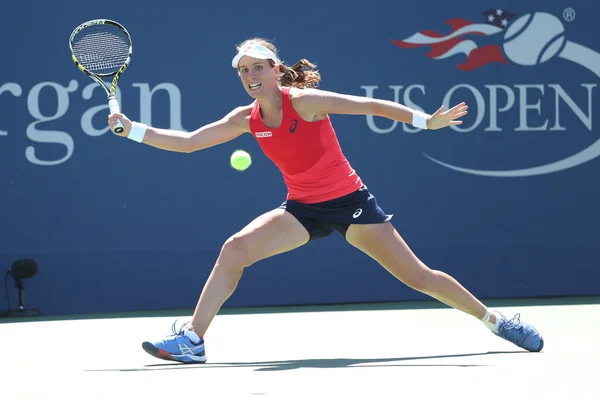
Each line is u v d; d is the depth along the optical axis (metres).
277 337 22.73
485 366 16.95
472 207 32.69
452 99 32.62
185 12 31.50
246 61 17.52
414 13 32.38
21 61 30.89
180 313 30.14
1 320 28.86
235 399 13.68
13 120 30.89
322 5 31.95
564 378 15.45
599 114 33.28
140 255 31.42
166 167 31.50
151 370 17.05
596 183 33.28
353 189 18.39
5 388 15.18
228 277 18.19
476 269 32.66
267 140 18.03
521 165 32.94
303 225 18.47
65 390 14.86
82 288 31.19
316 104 17.52
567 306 29.70
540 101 33.03
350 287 32.25
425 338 22.03
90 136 31.22
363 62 32.16
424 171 32.47
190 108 31.59
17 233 30.92
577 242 33.19
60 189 31.11
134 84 31.33
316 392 14.19
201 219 31.66
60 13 31.02
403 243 18.81
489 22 32.78
